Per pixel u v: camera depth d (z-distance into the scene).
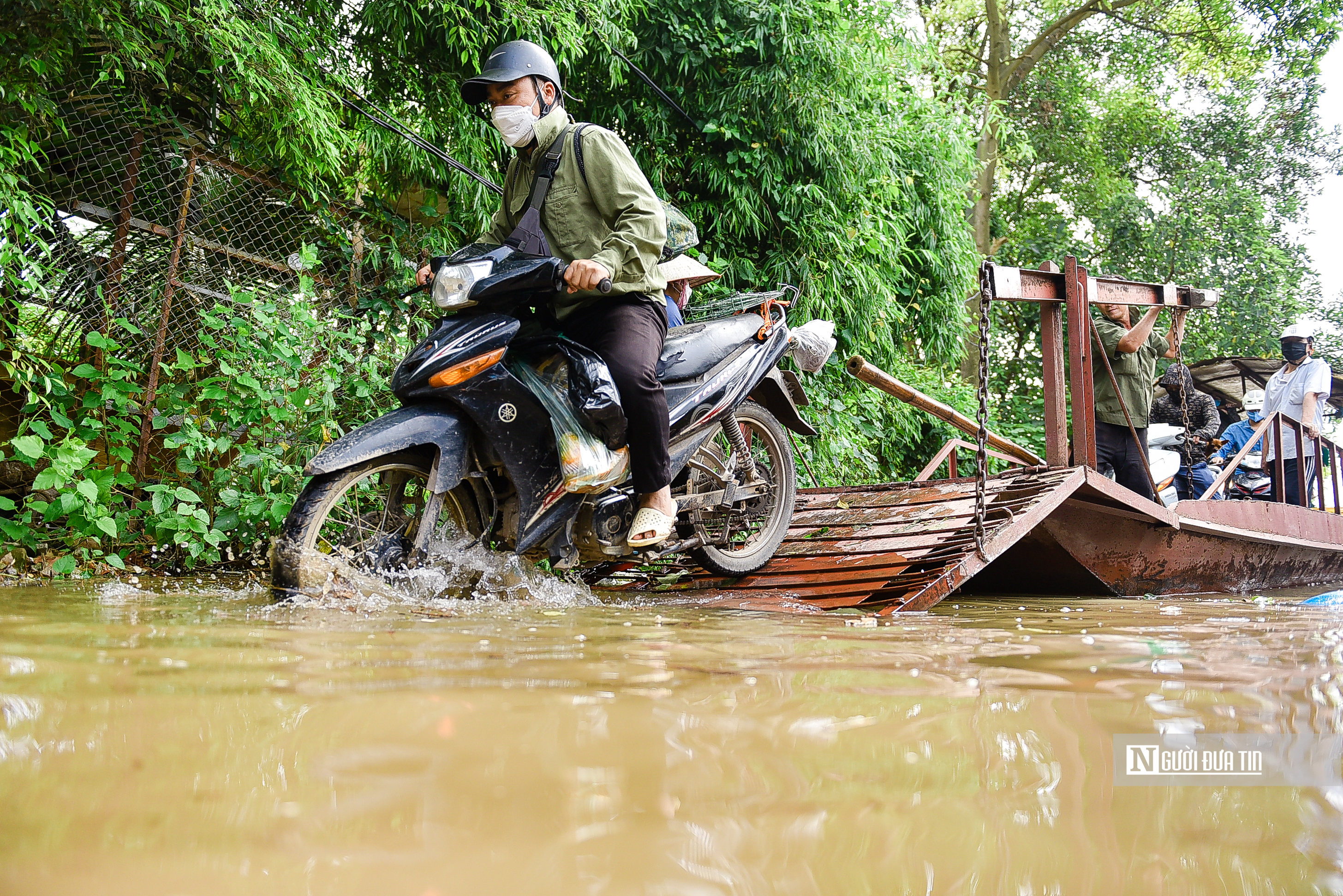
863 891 0.48
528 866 0.50
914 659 1.46
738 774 0.70
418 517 2.92
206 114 4.60
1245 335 17.70
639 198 2.97
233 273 4.68
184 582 3.31
